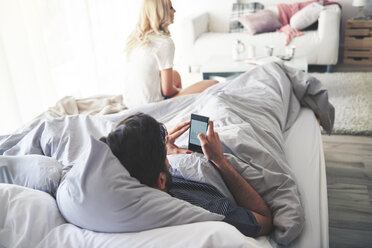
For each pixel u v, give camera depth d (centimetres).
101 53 430
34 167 110
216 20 519
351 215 188
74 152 145
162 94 262
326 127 226
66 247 80
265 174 122
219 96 171
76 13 371
